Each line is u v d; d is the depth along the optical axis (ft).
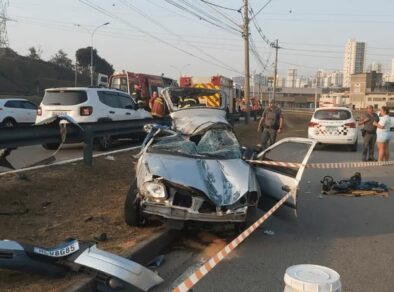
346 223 25.96
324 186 34.71
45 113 48.73
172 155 23.03
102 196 27.48
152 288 16.11
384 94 393.09
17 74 289.74
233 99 116.57
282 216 23.44
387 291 16.60
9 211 22.79
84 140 34.60
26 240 19.02
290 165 22.50
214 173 21.65
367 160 52.80
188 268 18.30
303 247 21.34
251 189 21.09
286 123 151.02
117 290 14.71
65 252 15.02
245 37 110.01
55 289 14.23
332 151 64.49
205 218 19.95
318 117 65.00
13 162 36.19
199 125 28.55
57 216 22.85
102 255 14.87
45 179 29.84
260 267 18.57
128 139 59.11
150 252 19.39
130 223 21.68
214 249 20.72
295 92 471.21
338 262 19.48
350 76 424.05
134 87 94.02
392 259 20.02
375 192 34.37
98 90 50.62
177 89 40.42
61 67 346.74
